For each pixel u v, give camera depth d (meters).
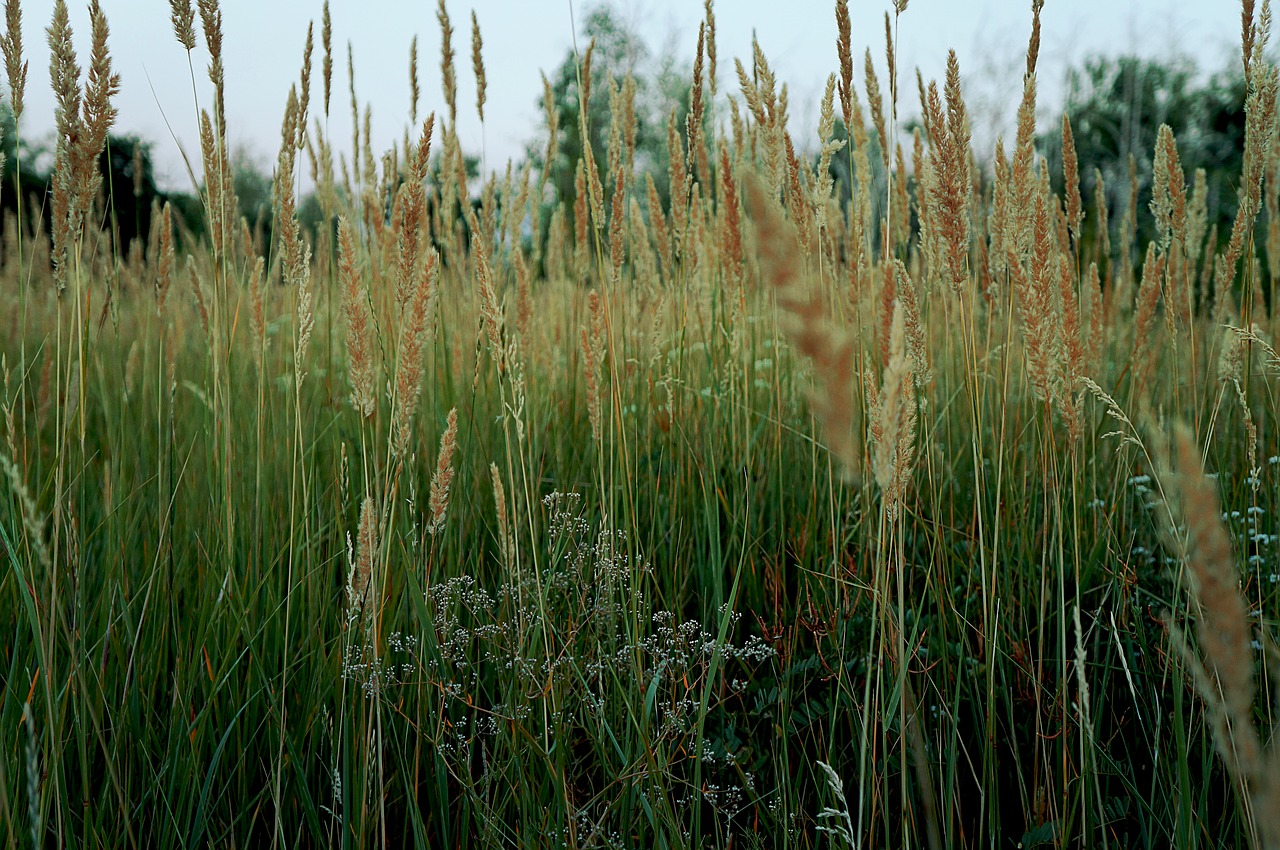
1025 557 2.31
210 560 2.03
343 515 2.14
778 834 1.68
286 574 2.18
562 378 3.56
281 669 1.94
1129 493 2.61
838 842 1.59
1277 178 2.82
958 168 1.67
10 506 1.83
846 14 1.99
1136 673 1.98
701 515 2.66
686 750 1.84
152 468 2.69
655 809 1.55
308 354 3.17
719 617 2.12
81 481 2.02
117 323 2.59
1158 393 2.93
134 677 1.78
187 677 1.80
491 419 3.06
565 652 1.85
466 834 1.67
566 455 3.05
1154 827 1.73
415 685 1.85
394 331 2.75
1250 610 1.86
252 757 1.84
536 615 1.89
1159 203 2.54
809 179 2.46
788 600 2.31
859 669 2.03
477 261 1.82
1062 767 1.70
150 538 2.23
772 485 2.75
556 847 1.56
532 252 3.54
